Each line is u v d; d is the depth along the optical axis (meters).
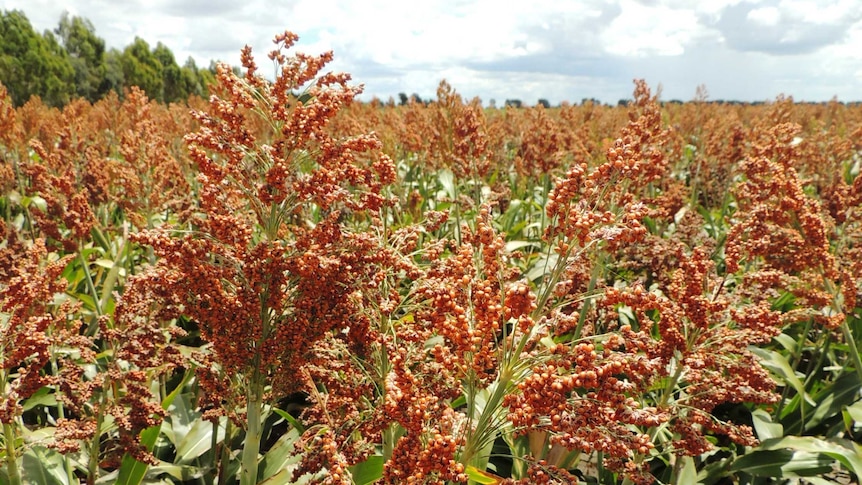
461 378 2.81
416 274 3.23
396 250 3.46
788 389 5.32
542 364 2.35
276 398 3.29
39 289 3.38
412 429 2.29
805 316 4.61
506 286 2.41
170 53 80.25
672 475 3.91
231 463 4.46
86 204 6.08
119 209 10.07
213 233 3.13
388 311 3.06
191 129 15.25
